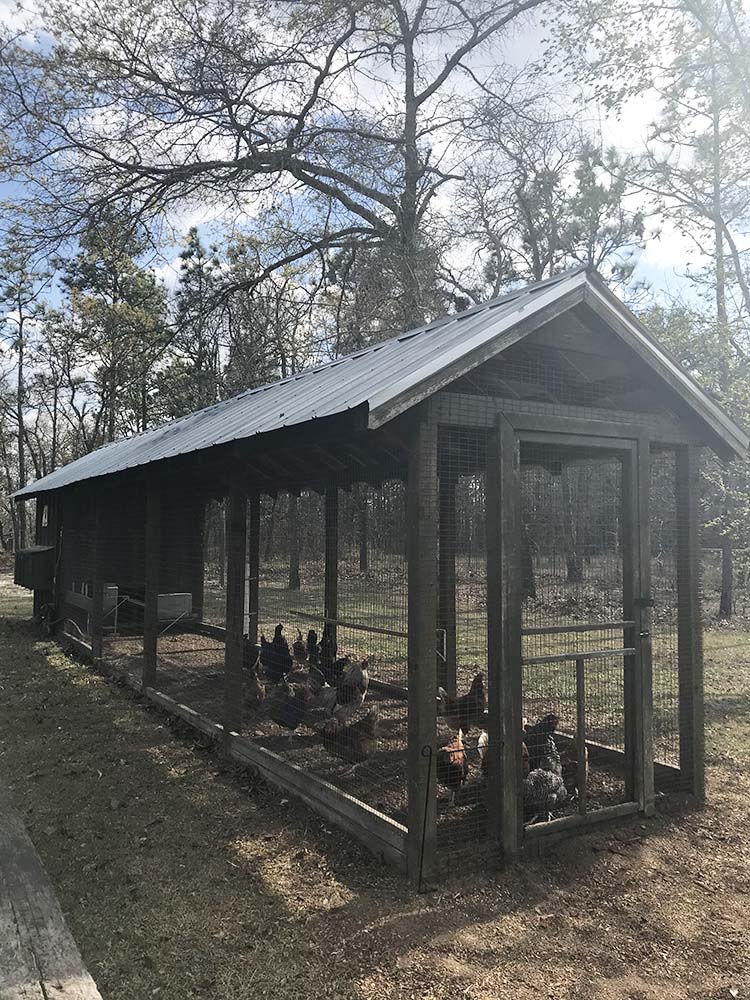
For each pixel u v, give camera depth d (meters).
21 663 10.44
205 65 14.62
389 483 6.52
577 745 4.60
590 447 4.66
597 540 5.76
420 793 3.92
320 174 17.75
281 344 22.03
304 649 8.40
